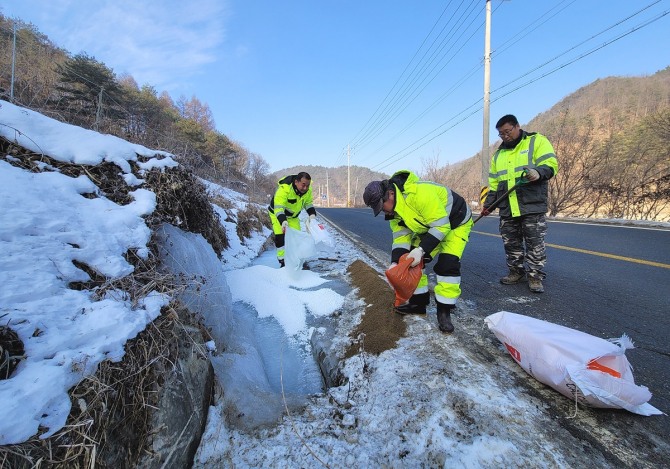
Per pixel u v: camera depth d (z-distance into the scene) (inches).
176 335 68.1
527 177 128.4
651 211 462.0
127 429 53.2
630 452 59.1
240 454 64.3
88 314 58.7
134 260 79.4
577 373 65.5
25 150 86.0
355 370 92.6
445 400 72.2
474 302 131.0
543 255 137.1
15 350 48.3
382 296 132.8
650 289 135.6
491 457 58.4
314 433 69.5
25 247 61.2
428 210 94.8
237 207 311.1
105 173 98.0
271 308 144.7
